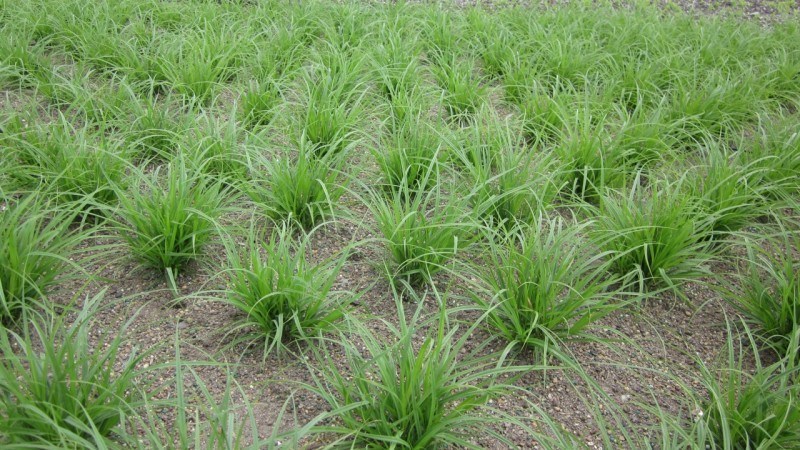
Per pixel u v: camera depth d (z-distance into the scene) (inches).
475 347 128.3
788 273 131.3
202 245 141.7
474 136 171.2
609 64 228.2
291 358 122.0
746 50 254.4
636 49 250.5
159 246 133.9
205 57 211.5
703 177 175.2
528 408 116.7
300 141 153.6
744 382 124.4
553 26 261.7
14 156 153.0
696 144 186.4
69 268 136.4
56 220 125.9
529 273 125.0
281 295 118.3
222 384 115.7
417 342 127.6
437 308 136.7
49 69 199.6
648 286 145.6
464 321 122.7
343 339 110.9
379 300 137.9
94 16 223.3
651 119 190.1
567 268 126.8
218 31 230.1
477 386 110.7
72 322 123.6
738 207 156.9
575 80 226.5
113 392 94.1
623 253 128.6
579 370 112.7
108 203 151.9
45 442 86.2
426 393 97.6
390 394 101.8
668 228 137.2
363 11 262.7
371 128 189.6
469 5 288.2
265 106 191.6
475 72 240.7
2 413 94.4
